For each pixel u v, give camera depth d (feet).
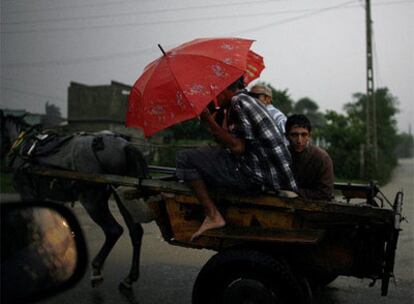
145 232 25.21
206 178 11.48
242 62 10.94
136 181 12.73
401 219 10.66
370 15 67.51
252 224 11.60
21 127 19.77
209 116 10.75
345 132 80.18
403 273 18.11
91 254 20.26
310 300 11.87
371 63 68.69
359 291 15.87
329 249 11.37
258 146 10.93
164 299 14.96
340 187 16.06
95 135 16.52
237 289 10.77
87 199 16.08
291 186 11.17
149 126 10.86
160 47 11.50
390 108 150.61
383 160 88.69
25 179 16.53
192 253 20.71
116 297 15.10
